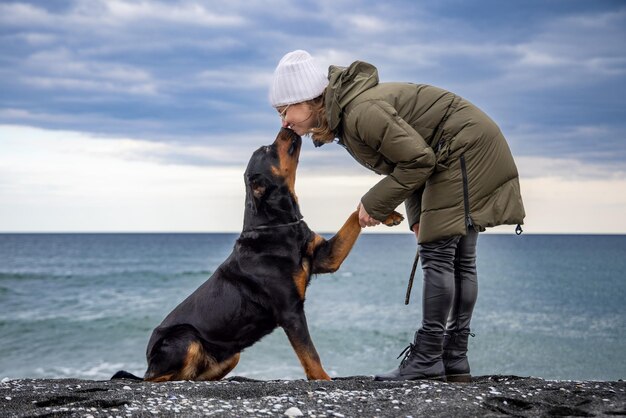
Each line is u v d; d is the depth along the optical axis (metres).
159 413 3.20
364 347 15.12
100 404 3.43
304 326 4.75
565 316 20.31
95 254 75.25
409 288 4.29
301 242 4.80
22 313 21.73
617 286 30.75
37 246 106.44
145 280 35.50
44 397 3.63
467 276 4.18
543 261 57.19
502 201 3.94
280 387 3.88
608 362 13.47
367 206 3.93
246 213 4.95
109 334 17.25
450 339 4.24
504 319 19.70
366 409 3.22
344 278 37.06
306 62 4.09
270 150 4.85
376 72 3.98
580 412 3.03
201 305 5.00
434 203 3.92
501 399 3.34
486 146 3.87
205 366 5.02
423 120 3.88
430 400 3.33
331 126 3.94
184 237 181.62
